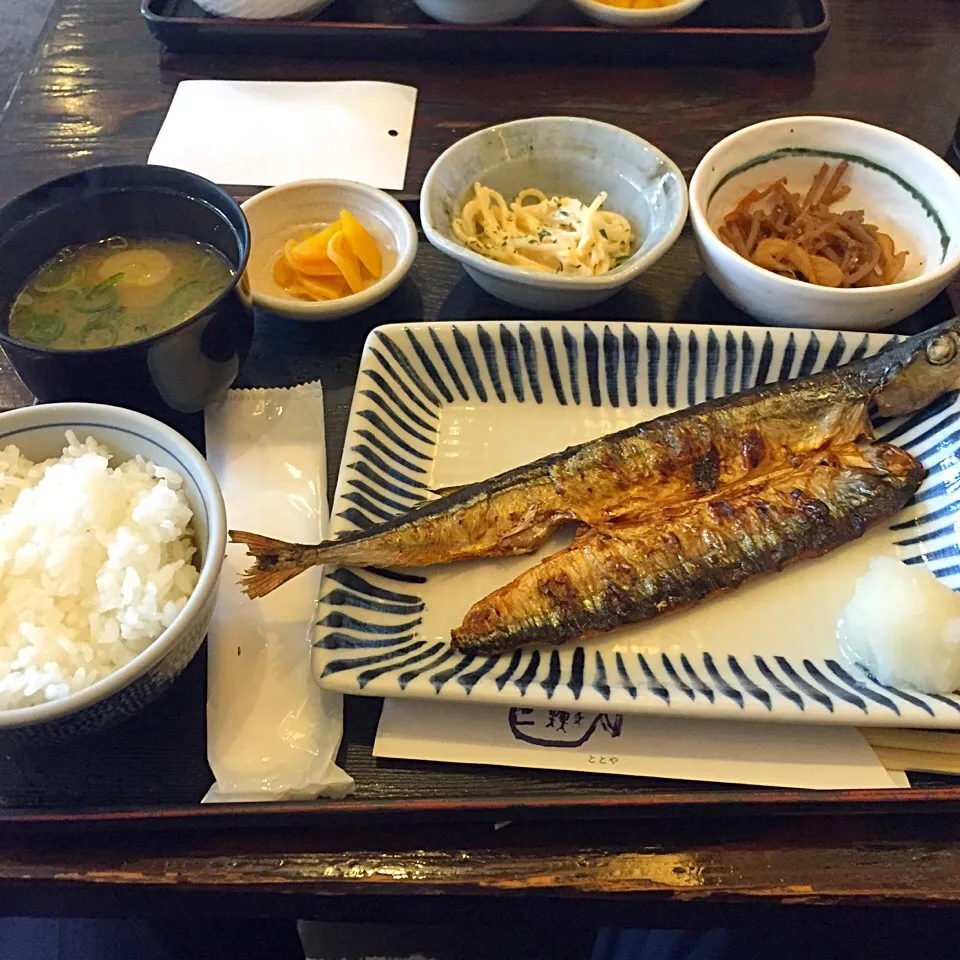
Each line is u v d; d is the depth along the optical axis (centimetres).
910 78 60
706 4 64
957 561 39
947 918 33
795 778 34
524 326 45
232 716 35
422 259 51
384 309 49
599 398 45
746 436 42
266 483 41
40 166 56
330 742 34
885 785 34
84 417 35
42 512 34
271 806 33
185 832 33
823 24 59
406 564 39
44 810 33
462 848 33
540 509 40
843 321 45
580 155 51
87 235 42
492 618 37
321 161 55
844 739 35
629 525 40
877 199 49
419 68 61
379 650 36
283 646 36
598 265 48
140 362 37
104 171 41
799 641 38
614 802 33
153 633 33
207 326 38
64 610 33
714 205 48
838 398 42
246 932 45
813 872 32
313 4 61
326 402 45
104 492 34
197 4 61
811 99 59
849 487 40
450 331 44
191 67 61
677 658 37
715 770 34
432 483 43
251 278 47
